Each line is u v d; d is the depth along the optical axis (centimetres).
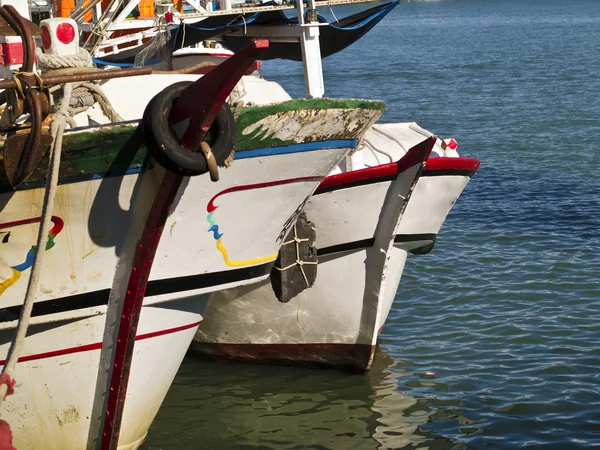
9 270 569
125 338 603
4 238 558
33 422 619
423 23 12100
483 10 18250
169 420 788
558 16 13462
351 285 847
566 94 3278
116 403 617
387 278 881
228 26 997
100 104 611
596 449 736
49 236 563
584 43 6581
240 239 636
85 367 609
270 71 4509
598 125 2469
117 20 1038
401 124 948
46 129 535
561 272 1200
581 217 1480
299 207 661
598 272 1196
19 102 547
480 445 746
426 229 874
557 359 920
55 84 540
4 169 525
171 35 966
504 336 986
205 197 589
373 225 820
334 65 4953
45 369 604
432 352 947
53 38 593
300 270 812
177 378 879
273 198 631
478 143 2253
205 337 902
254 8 937
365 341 870
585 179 1780
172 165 530
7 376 498
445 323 1032
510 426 779
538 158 2017
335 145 635
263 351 895
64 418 621
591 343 959
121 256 587
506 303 1091
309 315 864
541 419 791
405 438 759
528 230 1404
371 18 1037
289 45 1122
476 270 1216
